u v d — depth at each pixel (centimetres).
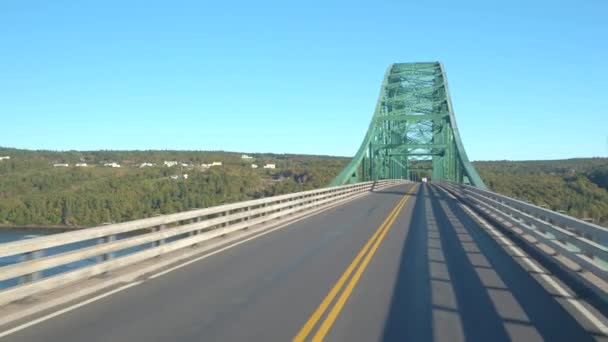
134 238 1117
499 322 735
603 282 923
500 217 2062
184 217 1345
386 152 7731
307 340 655
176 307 815
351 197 4131
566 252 1075
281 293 905
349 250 1403
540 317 761
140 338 666
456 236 1711
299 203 2697
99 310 799
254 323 727
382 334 679
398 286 959
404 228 1958
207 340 657
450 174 6712
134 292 918
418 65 7300
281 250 1408
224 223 1708
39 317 763
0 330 701
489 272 1095
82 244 1562
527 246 1459
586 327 714
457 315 769
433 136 7694
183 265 1182
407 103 7125
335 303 834
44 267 848
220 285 970
